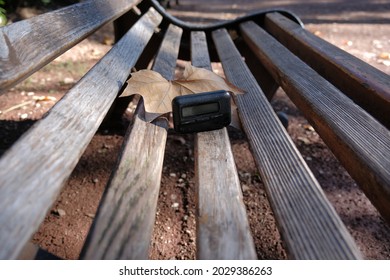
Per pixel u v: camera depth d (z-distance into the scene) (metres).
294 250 0.68
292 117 2.91
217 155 1.07
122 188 0.80
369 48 4.56
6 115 2.66
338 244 0.69
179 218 1.81
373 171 0.79
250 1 8.88
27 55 0.91
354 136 0.95
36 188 0.65
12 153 0.70
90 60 3.83
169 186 2.04
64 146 0.79
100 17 1.57
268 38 2.24
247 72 1.76
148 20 2.39
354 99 1.33
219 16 6.82
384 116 1.11
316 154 2.38
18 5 4.23
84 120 0.93
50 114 0.87
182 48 2.89
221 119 1.21
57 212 1.79
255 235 1.71
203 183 0.92
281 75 1.58
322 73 1.67
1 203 0.59
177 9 7.55
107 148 2.35
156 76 1.39
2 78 0.77
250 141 1.12
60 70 3.53
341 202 1.93
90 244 0.63
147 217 0.74
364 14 6.75
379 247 1.63
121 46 1.60
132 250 0.64
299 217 0.76
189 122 1.18
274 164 0.97
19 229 0.56
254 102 1.41
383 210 0.77
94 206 1.85
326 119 1.06
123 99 2.36
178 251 1.61
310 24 5.95
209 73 1.47
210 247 0.70
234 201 0.85
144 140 1.05
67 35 1.17
